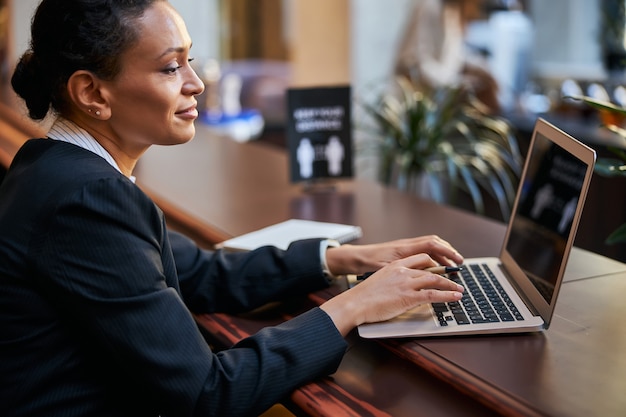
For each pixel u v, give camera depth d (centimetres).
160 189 237
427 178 406
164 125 118
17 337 110
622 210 305
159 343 107
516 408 99
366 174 464
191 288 148
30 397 110
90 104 115
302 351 114
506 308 127
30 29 117
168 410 109
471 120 346
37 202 109
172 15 116
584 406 99
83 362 112
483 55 541
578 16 572
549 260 125
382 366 118
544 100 471
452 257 143
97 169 112
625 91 406
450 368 111
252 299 145
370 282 125
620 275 152
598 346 117
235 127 514
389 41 477
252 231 192
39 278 107
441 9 439
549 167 137
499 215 381
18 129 321
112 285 106
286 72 707
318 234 181
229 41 735
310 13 482
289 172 238
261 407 110
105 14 110
